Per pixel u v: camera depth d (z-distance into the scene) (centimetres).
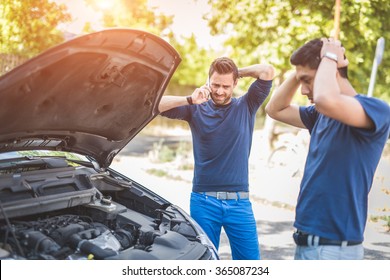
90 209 349
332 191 270
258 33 1004
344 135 266
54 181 333
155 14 1058
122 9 1027
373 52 999
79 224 322
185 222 354
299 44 954
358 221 272
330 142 270
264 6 963
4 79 266
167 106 376
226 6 1027
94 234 311
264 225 702
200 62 1750
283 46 952
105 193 392
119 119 371
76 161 390
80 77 306
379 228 700
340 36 918
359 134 261
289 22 945
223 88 376
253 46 1037
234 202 391
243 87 1168
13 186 308
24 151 362
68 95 318
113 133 385
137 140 1555
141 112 369
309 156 287
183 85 1873
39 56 269
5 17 934
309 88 276
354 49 987
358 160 265
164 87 350
